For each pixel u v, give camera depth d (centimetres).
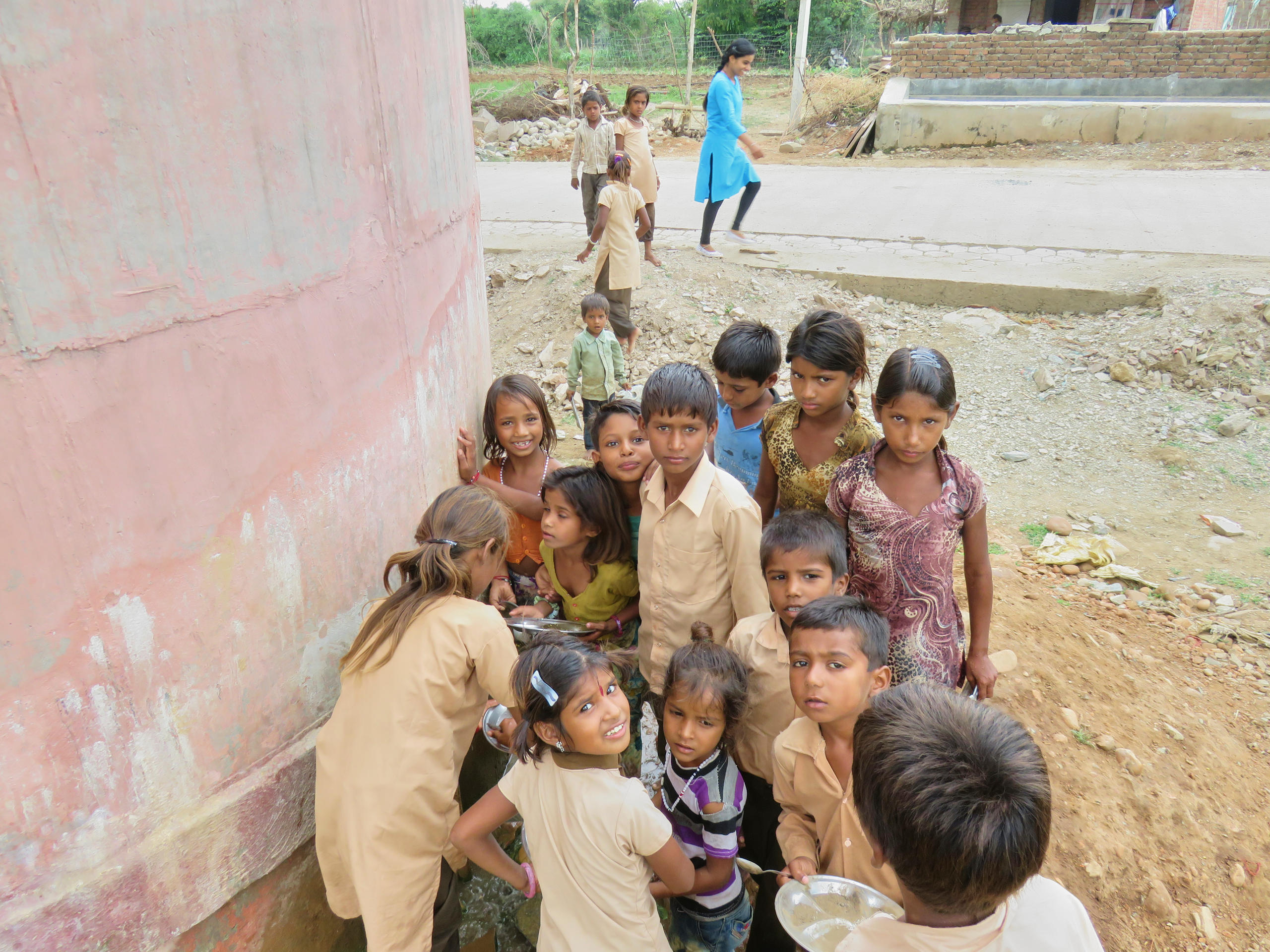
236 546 191
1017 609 375
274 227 187
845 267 790
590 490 260
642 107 778
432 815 207
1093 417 589
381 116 223
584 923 188
